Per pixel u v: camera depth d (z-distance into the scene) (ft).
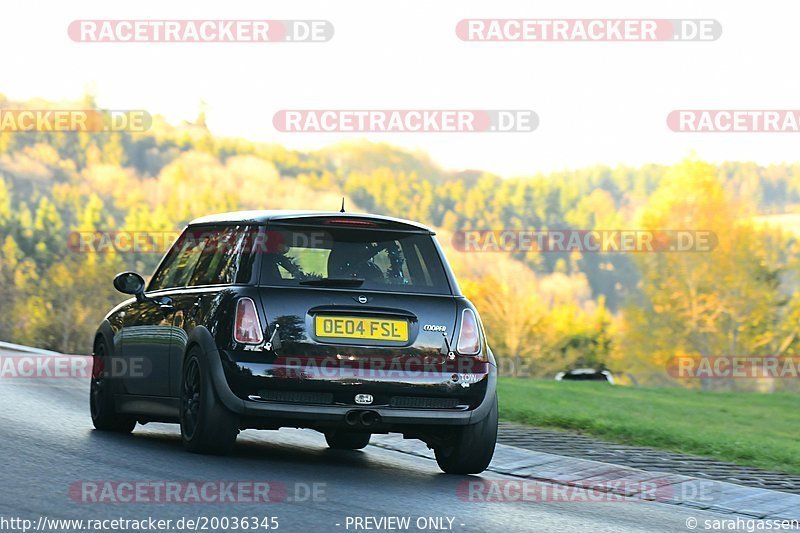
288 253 93.35
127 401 107.86
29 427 108.47
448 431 95.50
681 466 112.37
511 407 152.66
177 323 98.32
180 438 110.42
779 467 116.26
